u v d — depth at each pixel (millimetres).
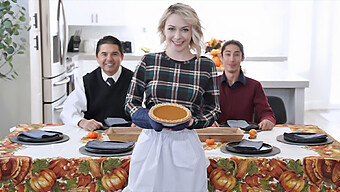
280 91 4887
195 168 2381
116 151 2645
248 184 2578
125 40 7770
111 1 7297
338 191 2580
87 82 3498
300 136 2967
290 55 7957
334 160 2562
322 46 8023
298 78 4855
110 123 3293
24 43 4621
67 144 2877
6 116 4723
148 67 2551
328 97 8109
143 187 2387
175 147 2383
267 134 3158
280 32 7938
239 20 7910
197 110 2553
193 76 2531
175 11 2459
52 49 5129
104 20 7324
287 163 2562
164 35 2582
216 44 5734
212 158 2568
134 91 2555
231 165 2564
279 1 7887
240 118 3688
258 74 5250
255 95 3684
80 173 2576
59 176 2576
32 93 4746
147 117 2385
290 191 2580
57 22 5285
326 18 7969
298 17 7918
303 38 7953
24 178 2576
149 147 2402
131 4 7648
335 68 8086
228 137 2920
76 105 3461
